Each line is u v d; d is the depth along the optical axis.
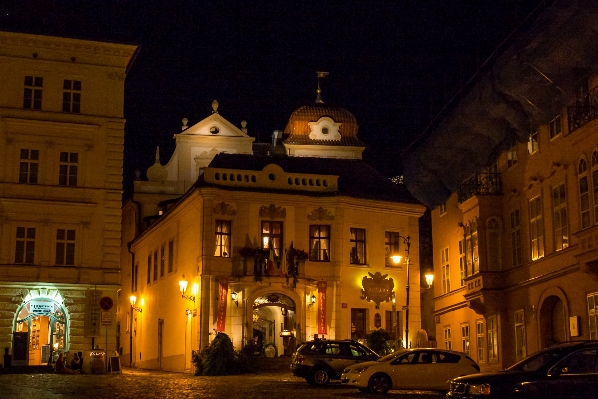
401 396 25.25
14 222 41.84
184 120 61.31
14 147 42.12
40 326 43.22
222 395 24.88
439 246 46.12
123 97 44.03
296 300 42.47
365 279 44.09
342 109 65.50
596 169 28.25
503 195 37.34
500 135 37.75
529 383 15.73
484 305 37.00
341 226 43.84
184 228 46.38
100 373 40.22
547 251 32.47
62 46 43.16
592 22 27.86
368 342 40.66
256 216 42.97
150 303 54.34
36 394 24.69
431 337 48.25
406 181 50.91
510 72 33.91
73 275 42.34
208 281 41.59
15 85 42.38
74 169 43.00
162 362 49.62
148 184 59.91
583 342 16.33
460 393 16.19
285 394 25.56
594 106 28.34
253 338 41.94
